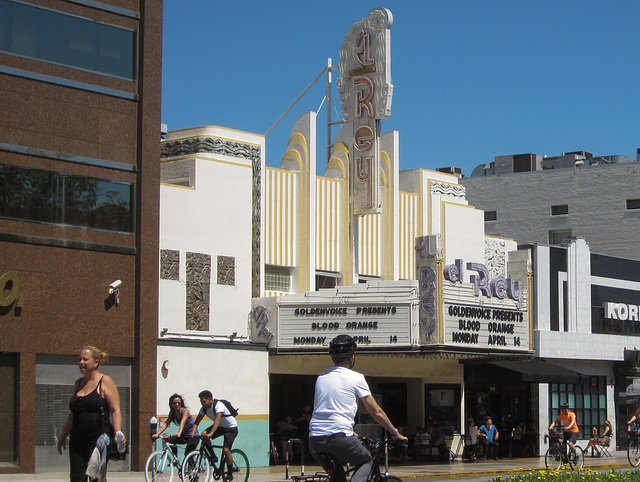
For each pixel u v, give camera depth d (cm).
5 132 2705
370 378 4106
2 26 2717
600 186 6131
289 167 3762
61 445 1373
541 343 4484
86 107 2894
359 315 3419
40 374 2750
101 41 2950
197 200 3325
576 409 4709
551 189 6300
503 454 4294
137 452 2898
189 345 3172
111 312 2903
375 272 3934
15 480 2456
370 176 3794
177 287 3238
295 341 3434
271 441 3519
